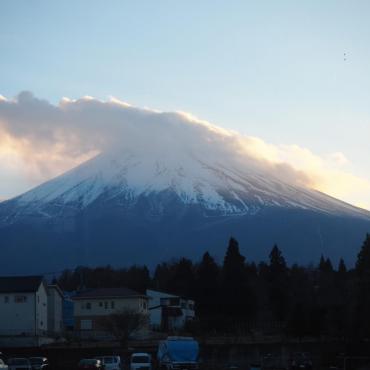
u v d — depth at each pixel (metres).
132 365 74.31
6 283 109.69
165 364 75.25
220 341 99.56
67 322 129.62
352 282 93.00
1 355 84.81
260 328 121.44
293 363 76.88
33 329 106.94
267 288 132.75
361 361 75.62
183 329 121.62
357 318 85.31
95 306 115.31
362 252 88.94
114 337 107.56
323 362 80.38
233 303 130.38
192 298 136.50
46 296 115.50
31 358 77.75
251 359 84.88
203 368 79.06
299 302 109.31
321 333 103.06
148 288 152.62
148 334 111.31
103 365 75.50
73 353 88.06
